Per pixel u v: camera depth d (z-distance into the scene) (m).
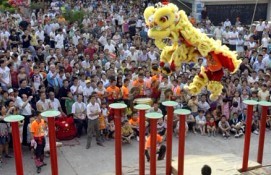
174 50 9.63
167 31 9.08
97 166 14.63
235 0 32.66
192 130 17.94
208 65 9.61
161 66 9.91
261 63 21.66
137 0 36.59
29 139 15.18
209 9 32.53
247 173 12.94
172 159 13.91
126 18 29.91
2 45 21.25
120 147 11.67
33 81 17.39
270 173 12.98
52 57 19.34
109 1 36.94
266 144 16.92
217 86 9.66
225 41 26.33
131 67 20.06
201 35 9.40
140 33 26.62
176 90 18.05
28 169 14.30
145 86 18.17
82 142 16.52
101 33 25.73
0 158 14.61
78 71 18.80
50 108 16.11
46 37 23.95
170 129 12.21
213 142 17.02
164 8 8.91
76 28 25.53
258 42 26.17
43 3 32.91
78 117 16.62
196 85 9.70
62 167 14.49
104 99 17.17
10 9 29.61
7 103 15.09
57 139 16.45
